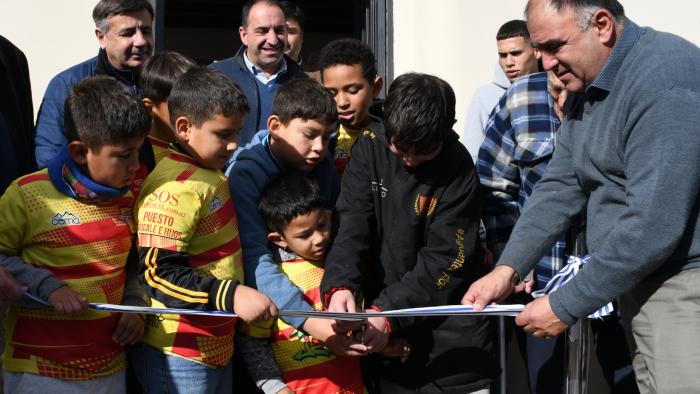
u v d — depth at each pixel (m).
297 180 2.89
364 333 2.82
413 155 2.83
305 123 2.90
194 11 8.16
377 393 3.11
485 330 3.02
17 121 3.23
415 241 2.95
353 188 2.98
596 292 2.61
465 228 2.95
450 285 2.92
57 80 3.60
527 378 3.75
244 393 3.07
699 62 2.56
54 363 2.52
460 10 5.45
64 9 4.72
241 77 3.95
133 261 2.70
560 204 2.99
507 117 3.67
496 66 4.74
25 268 2.44
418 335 2.97
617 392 3.53
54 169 2.52
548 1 2.65
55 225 2.50
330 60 3.41
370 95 3.44
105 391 2.61
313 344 2.91
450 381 2.96
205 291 2.53
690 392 2.63
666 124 2.50
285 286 2.77
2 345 2.93
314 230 2.86
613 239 2.58
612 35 2.63
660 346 2.69
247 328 2.89
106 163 2.48
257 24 3.93
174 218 2.55
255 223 2.87
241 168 2.93
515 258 2.94
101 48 3.70
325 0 7.86
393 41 5.42
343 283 2.82
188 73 2.71
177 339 2.66
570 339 3.25
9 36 4.66
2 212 2.49
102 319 2.58
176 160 2.66
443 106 2.80
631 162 2.58
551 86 3.40
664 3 5.57
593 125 2.74
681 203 2.50
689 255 2.63
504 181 3.68
